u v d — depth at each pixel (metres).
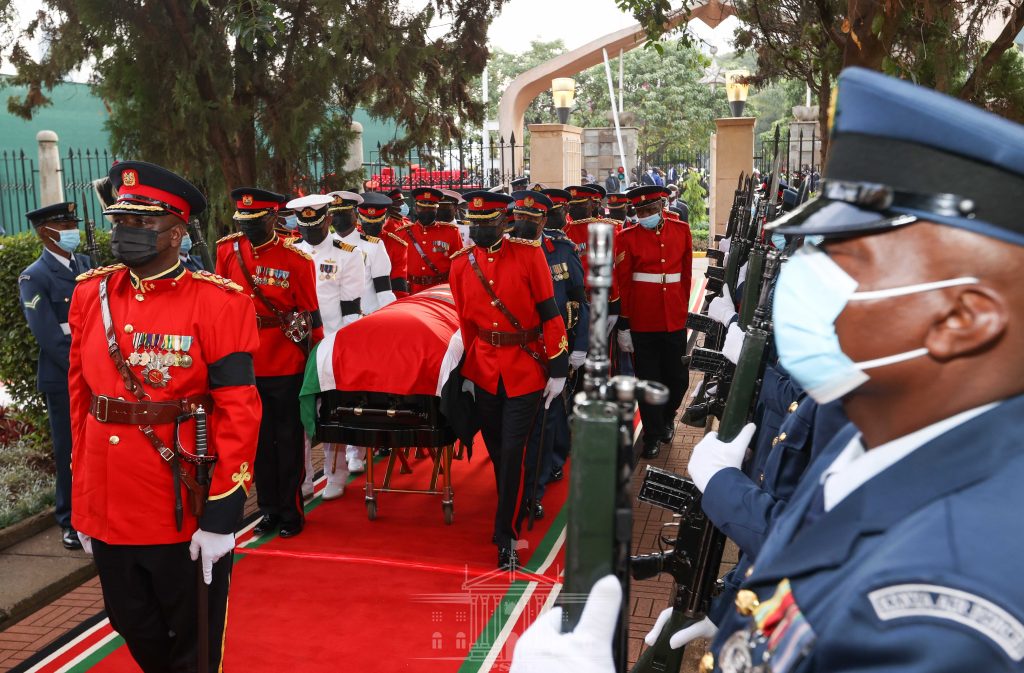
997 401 1.03
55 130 17.83
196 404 3.15
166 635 3.33
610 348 7.02
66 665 3.94
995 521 0.93
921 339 1.03
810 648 1.03
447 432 5.29
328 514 5.74
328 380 5.18
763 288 2.26
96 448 3.09
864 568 1.00
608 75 11.55
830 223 1.06
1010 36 5.21
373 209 6.59
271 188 8.64
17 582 4.71
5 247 6.32
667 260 6.80
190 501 3.13
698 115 36.94
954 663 0.87
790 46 7.69
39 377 5.12
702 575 2.41
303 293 5.23
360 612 4.33
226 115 7.77
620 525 1.18
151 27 7.47
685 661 3.80
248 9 7.50
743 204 5.26
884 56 5.06
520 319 4.80
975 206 0.98
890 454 1.10
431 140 9.41
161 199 3.05
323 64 7.83
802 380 1.12
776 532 1.32
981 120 0.98
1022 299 0.98
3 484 5.94
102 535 3.09
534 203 4.72
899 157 1.03
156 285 3.13
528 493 5.16
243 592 4.57
